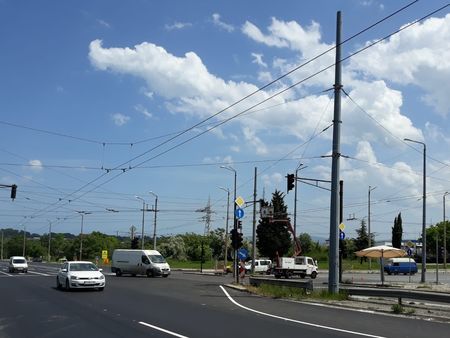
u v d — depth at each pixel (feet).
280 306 67.97
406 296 67.51
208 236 367.25
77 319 52.80
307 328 46.37
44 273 178.50
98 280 93.35
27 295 83.56
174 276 174.70
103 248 448.65
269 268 209.97
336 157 84.02
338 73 84.07
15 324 49.37
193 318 53.52
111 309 62.54
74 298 78.23
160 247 388.37
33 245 560.61
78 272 93.91
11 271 186.60
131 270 174.50
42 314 57.41
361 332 44.14
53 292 90.02
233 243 120.98
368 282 145.07
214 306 66.95
